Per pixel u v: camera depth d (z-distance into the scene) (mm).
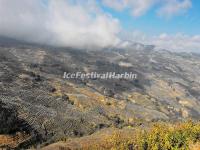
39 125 143375
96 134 128000
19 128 131875
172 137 77500
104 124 173125
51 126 146625
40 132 137125
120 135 102688
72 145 112875
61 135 140000
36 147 122188
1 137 120125
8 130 126000
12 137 123062
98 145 101250
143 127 130875
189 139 74000
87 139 118188
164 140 78562
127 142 89812
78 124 159625
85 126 160000
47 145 124312
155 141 80812
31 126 139125
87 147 104812
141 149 83312
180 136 76625
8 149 114062
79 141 117125
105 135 120062
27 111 153875
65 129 147875
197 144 71812
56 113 167750
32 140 127375
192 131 75750
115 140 95750
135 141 88562
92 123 168250
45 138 133500
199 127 77125
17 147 118062
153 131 83875
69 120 160750
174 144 76688
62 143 118188
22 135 127438
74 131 147750
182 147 73188
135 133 111125
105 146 98250
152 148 79500
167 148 76625
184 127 81188
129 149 87875
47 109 170875
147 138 84000
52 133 140250
